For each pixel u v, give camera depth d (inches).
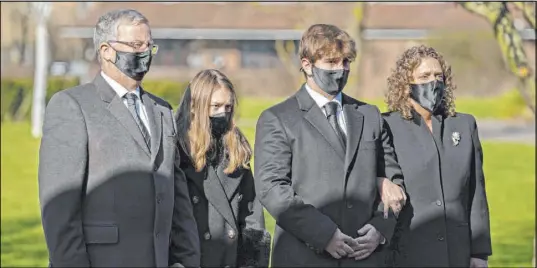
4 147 2422.5
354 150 520.4
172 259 493.7
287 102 532.7
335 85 517.0
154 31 4146.2
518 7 1029.8
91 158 459.5
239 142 544.7
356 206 517.3
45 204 450.6
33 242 1181.7
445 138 556.1
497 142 2554.1
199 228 533.0
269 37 4023.1
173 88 3390.7
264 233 548.7
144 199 463.2
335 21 2527.1
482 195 559.5
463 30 3248.0
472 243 552.7
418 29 3796.8
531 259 1080.2
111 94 470.9
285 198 507.8
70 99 465.1
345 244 506.3
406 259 545.3
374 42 3841.0
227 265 537.0
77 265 448.1
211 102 536.7
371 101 3459.6
